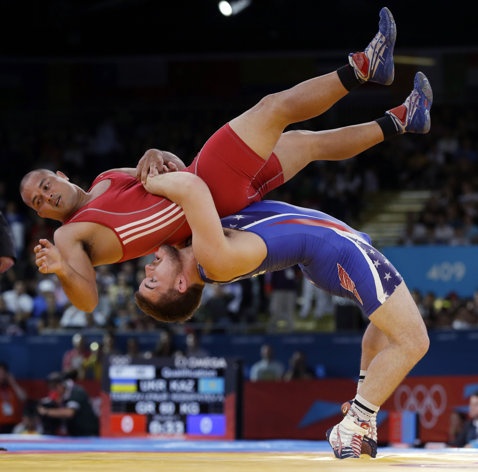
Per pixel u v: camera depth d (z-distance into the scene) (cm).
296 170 836
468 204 2938
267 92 3766
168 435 1566
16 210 3366
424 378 1952
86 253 761
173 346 2078
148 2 3184
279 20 3103
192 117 3769
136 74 3841
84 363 2114
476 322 2214
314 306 2816
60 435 1753
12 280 2712
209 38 3172
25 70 3884
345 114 3619
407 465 671
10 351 2241
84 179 3541
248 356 2181
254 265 741
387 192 3322
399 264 2478
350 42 3042
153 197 768
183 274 757
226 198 771
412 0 2966
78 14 3197
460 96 3575
